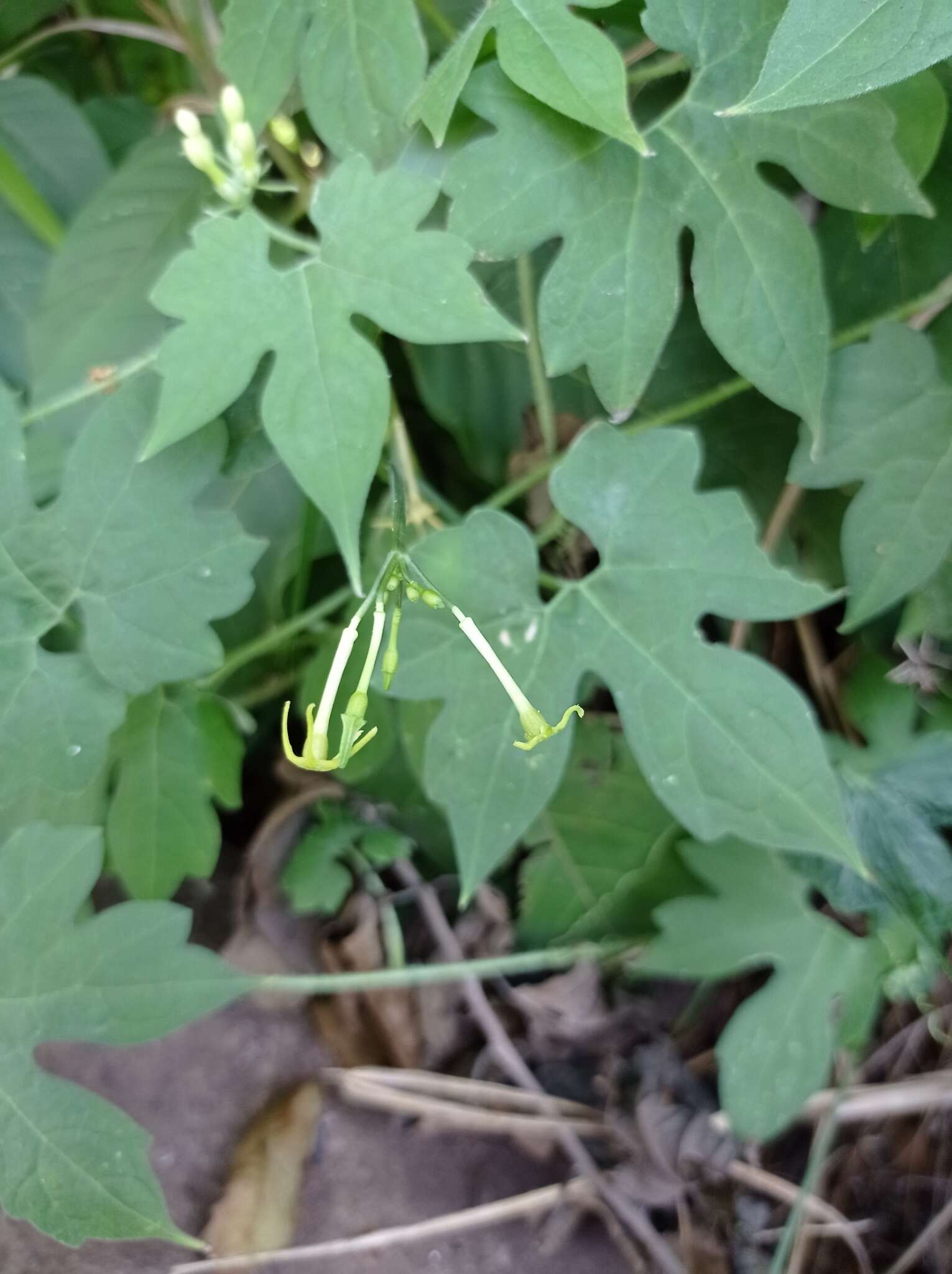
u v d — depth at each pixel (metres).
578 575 0.29
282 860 0.31
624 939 0.29
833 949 0.27
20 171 0.28
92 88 0.31
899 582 0.24
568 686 0.24
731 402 0.28
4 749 0.23
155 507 0.23
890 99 0.22
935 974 0.28
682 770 0.23
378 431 0.20
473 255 0.21
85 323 0.27
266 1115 0.30
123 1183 0.23
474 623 0.24
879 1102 0.30
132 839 0.28
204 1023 0.31
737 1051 0.27
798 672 0.31
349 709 0.20
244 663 0.30
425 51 0.22
